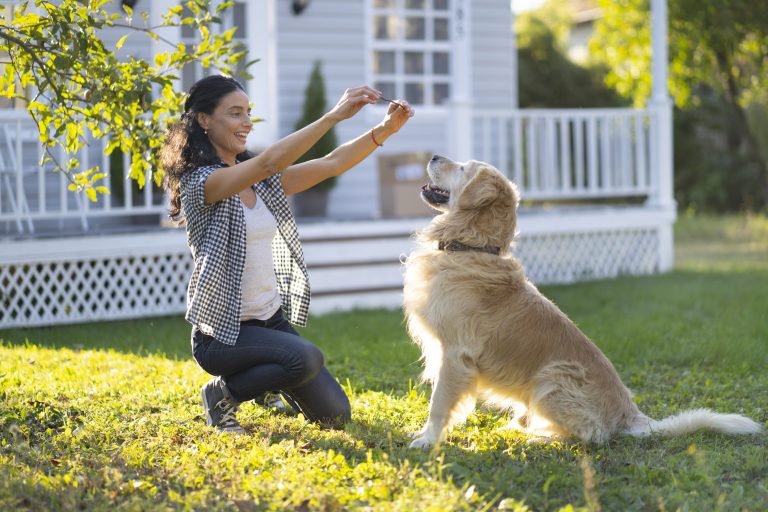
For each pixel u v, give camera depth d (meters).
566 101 21.16
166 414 3.99
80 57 3.86
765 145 16.05
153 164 4.36
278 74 10.00
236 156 3.86
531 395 3.64
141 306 7.26
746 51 13.52
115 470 3.07
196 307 3.48
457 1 8.35
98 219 8.55
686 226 16.20
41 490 2.92
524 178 11.68
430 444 3.56
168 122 4.27
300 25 10.05
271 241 3.82
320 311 7.48
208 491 2.91
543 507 2.89
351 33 10.31
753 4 12.39
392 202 9.59
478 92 11.09
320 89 9.78
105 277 7.14
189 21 4.05
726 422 3.61
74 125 4.10
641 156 9.55
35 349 5.52
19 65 4.02
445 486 2.94
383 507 2.76
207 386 3.77
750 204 18.84
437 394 3.60
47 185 8.09
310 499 2.85
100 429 3.70
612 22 14.36
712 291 7.94
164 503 2.79
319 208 10.07
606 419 3.62
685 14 12.51
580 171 9.38
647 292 7.94
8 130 7.02
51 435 3.73
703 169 19.22
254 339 3.64
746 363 5.16
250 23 8.16
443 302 3.60
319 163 3.88
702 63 13.42
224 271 3.52
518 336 3.61
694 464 3.29
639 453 3.46
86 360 5.16
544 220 8.79
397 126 3.84
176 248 7.31
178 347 5.82
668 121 9.45
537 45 21.38
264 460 3.23
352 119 10.30
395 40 10.63
